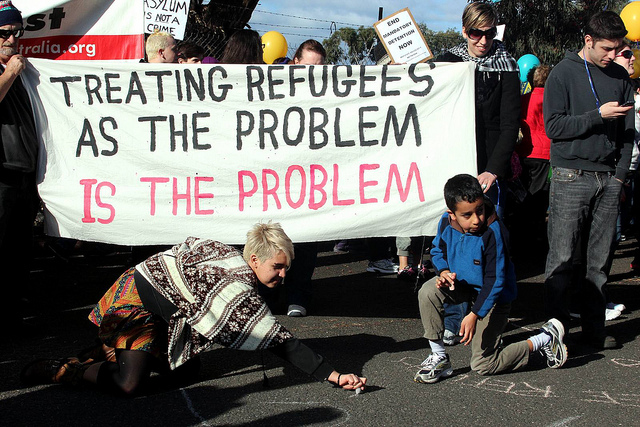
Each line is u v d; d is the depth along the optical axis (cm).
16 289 418
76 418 296
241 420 295
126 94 414
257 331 300
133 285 323
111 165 416
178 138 417
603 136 390
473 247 333
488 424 291
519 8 1748
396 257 700
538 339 360
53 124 413
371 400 318
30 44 488
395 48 675
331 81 416
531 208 692
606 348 407
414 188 419
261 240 309
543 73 621
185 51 544
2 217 391
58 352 392
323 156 420
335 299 539
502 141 436
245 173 419
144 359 318
